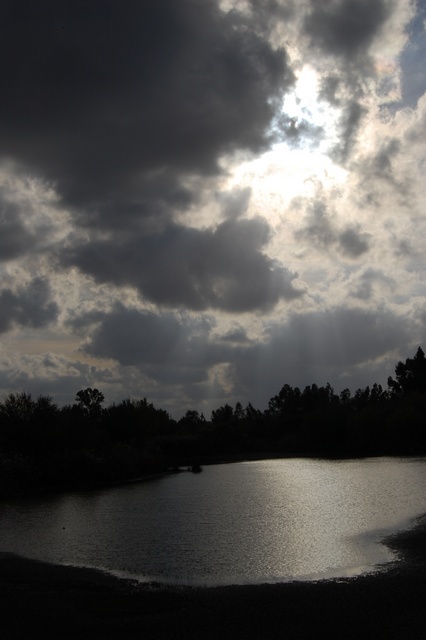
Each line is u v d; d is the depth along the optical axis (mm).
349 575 19281
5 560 23047
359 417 111500
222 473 67562
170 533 28266
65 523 32469
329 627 14023
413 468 64062
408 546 23094
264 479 57125
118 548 25016
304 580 18750
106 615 15617
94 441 68062
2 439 61062
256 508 36188
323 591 17062
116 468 62531
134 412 94562
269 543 25047
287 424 137000
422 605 15273
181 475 67062
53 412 66312
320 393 159875
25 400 66062
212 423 162375
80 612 15930
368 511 33125
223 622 14711
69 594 17750
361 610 15133
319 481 52438
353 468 67312
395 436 103875
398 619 14328
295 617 14852
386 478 52812
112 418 92188
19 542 27078
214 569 20844
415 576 18266
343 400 165750
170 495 45625
